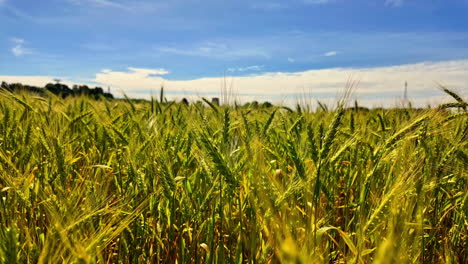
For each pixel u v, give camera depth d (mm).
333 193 3824
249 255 2820
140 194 3664
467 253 3402
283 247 1693
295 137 4223
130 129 5246
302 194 3328
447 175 3551
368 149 4219
